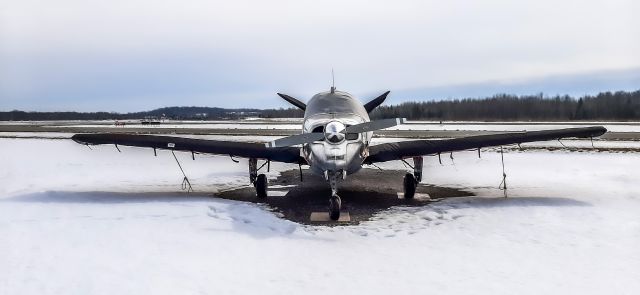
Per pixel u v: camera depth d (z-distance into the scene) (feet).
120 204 30.60
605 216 26.09
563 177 42.42
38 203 30.81
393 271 17.44
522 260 18.57
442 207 29.45
